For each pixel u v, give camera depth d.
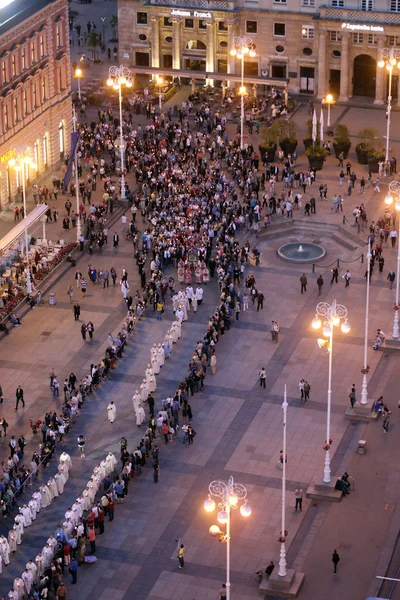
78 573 181.62
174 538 187.50
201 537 187.50
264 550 185.12
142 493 196.00
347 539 186.62
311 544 186.00
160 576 181.25
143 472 199.88
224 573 181.50
